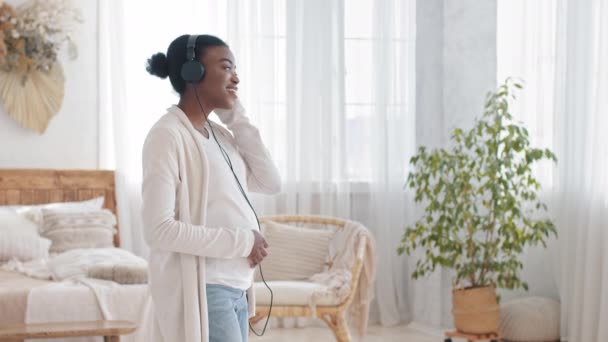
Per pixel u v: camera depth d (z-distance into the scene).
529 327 4.46
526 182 4.70
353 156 5.44
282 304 3.97
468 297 4.32
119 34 5.15
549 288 4.76
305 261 4.55
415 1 5.32
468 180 4.36
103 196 5.18
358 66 5.42
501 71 4.86
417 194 4.57
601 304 4.13
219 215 1.92
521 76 4.74
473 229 4.37
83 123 5.27
